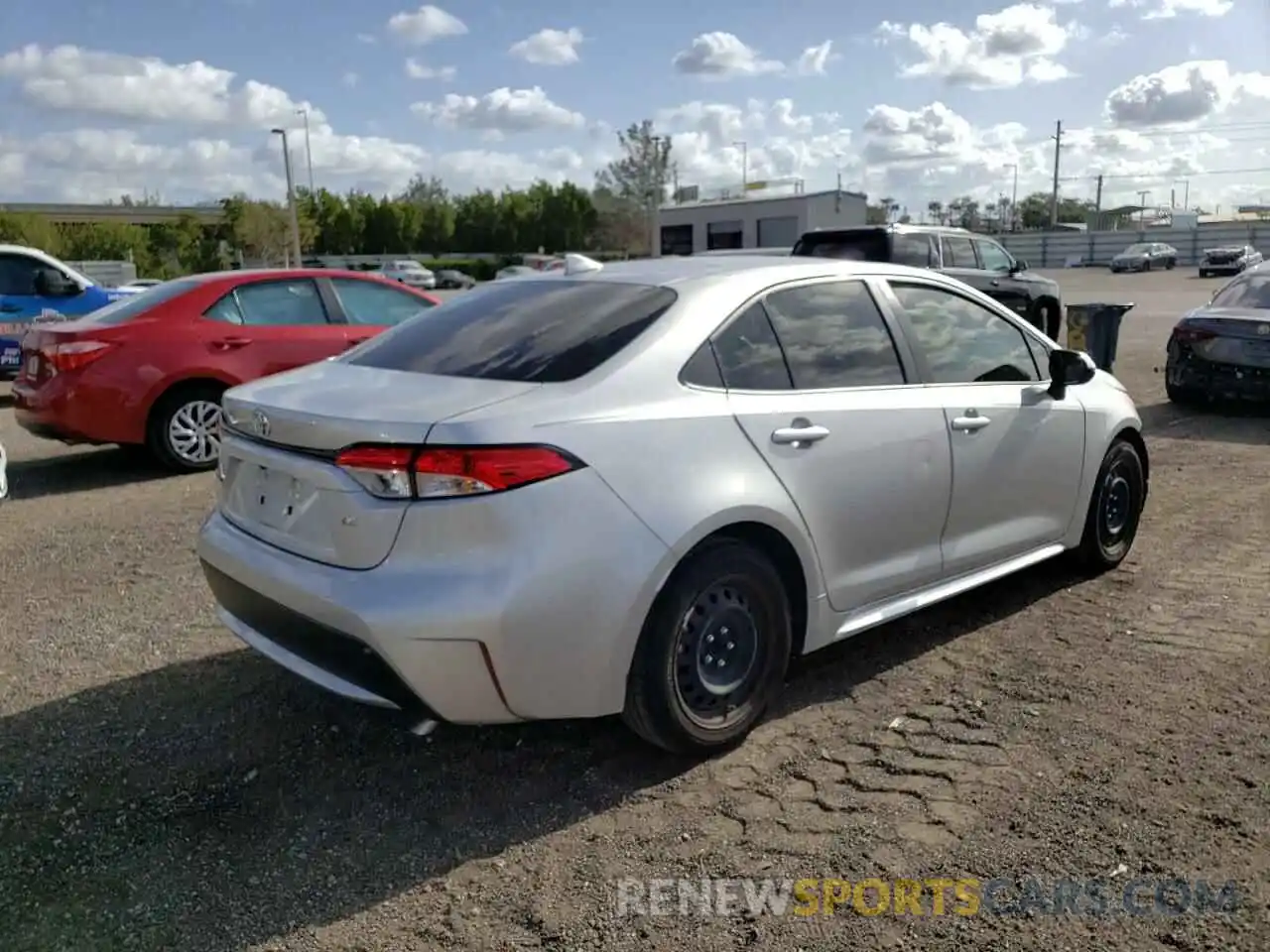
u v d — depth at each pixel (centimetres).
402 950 272
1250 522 637
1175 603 501
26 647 471
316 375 386
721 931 276
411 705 315
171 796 346
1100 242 6519
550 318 381
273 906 290
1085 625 476
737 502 346
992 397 454
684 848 313
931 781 345
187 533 657
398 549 308
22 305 1282
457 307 427
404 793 346
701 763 362
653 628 336
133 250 5344
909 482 412
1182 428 964
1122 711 390
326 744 380
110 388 798
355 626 307
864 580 404
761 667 369
